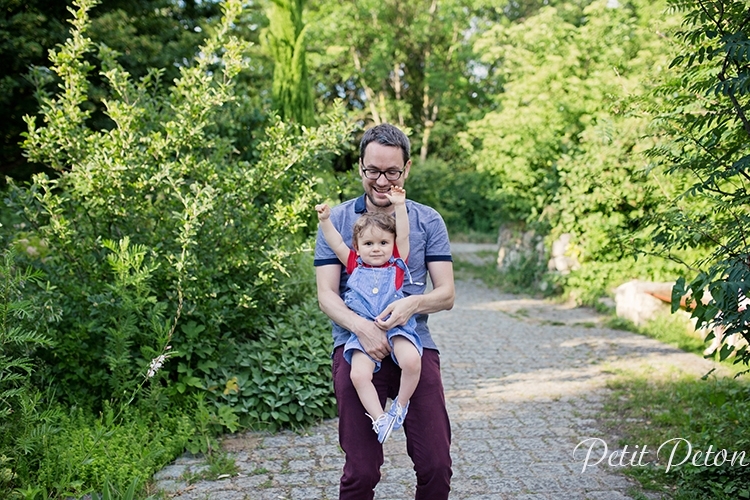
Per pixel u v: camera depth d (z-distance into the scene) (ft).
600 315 31.83
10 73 35.24
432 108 97.91
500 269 47.78
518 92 43.27
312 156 17.90
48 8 36.58
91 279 15.72
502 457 14.14
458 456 14.23
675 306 10.52
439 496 8.32
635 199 32.58
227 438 15.05
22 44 32.81
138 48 36.86
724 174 10.73
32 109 35.96
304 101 27.63
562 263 37.27
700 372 20.42
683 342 24.67
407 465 13.70
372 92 96.48
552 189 37.32
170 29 40.75
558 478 12.98
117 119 16.34
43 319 13.65
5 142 38.27
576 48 42.01
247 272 17.35
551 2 91.61
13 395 12.07
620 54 38.99
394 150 8.76
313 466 13.53
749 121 10.67
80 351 14.37
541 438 15.28
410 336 8.43
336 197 19.58
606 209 34.42
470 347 25.09
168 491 12.10
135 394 14.49
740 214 11.62
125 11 39.55
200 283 15.83
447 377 20.84
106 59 17.53
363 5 84.79
